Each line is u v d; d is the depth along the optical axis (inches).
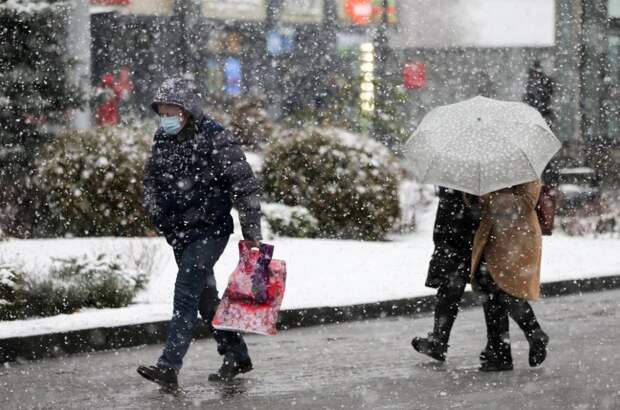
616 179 2101.4
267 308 705.6
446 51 3257.9
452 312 796.0
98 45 2662.4
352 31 3019.2
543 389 697.0
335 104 2102.6
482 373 761.6
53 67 1651.1
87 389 721.6
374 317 1068.5
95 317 932.0
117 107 2365.9
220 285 1163.3
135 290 1063.6
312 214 1684.3
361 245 1565.0
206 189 711.1
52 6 1642.5
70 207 1549.0
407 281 1216.8
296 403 663.1
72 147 1560.0
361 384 724.0
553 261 1418.6
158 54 2738.7
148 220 1546.5
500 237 757.3
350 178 1679.4
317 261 1381.6
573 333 942.4
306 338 939.3
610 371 758.5
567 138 2650.1
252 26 2878.9
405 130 2107.5
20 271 1005.8
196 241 711.7
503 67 3312.0
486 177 734.5
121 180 1544.0
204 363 819.4
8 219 1560.0
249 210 704.4
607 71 2677.2
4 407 666.2
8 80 1605.6
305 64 2928.2
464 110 765.3
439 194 788.0
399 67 3149.6
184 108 702.5
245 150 2137.1
